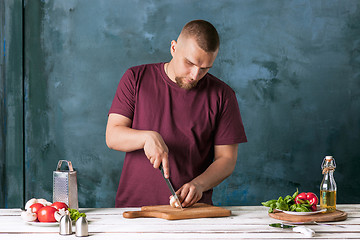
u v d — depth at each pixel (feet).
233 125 6.31
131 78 6.32
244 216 4.99
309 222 4.69
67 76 10.25
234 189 10.34
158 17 10.18
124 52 10.23
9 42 10.11
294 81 10.25
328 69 10.25
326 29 10.20
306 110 10.27
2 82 10.14
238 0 10.17
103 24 10.20
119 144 5.83
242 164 10.30
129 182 6.27
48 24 10.20
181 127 6.16
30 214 4.53
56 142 10.31
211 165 6.03
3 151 10.18
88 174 10.35
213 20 10.19
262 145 10.29
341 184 10.34
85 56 10.24
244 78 10.25
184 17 10.18
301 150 10.32
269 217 4.94
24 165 10.31
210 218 4.89
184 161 6.17
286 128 10.29
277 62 10.21
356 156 10.30
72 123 10.29
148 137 5.51
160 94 6.23
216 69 10.25
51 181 10.34
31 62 10.23
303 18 10.18
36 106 10.27
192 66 5.59
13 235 4.22
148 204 6.19
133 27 10.21
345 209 5.44
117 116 6.29
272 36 10.19
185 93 6.20
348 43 10.22
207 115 6.21
